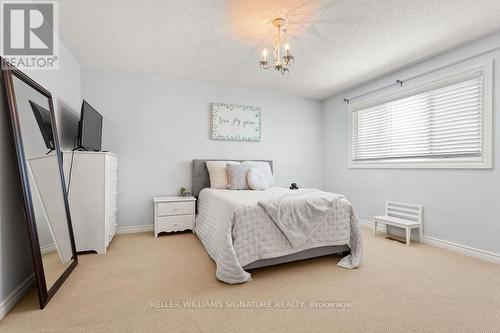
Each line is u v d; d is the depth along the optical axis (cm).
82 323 145
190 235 339
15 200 170
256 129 427
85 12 210
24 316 150
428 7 203
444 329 142
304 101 471
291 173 461
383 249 282
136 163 355
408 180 329
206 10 207
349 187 427
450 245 279
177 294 179
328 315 156
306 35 247
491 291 186
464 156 273
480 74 258
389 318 153
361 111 405
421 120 316
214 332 139
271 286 193
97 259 246
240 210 213
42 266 165
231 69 338
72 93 296
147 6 203
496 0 193
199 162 380
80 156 253
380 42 261
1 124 158
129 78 352
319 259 254
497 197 243
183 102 381
